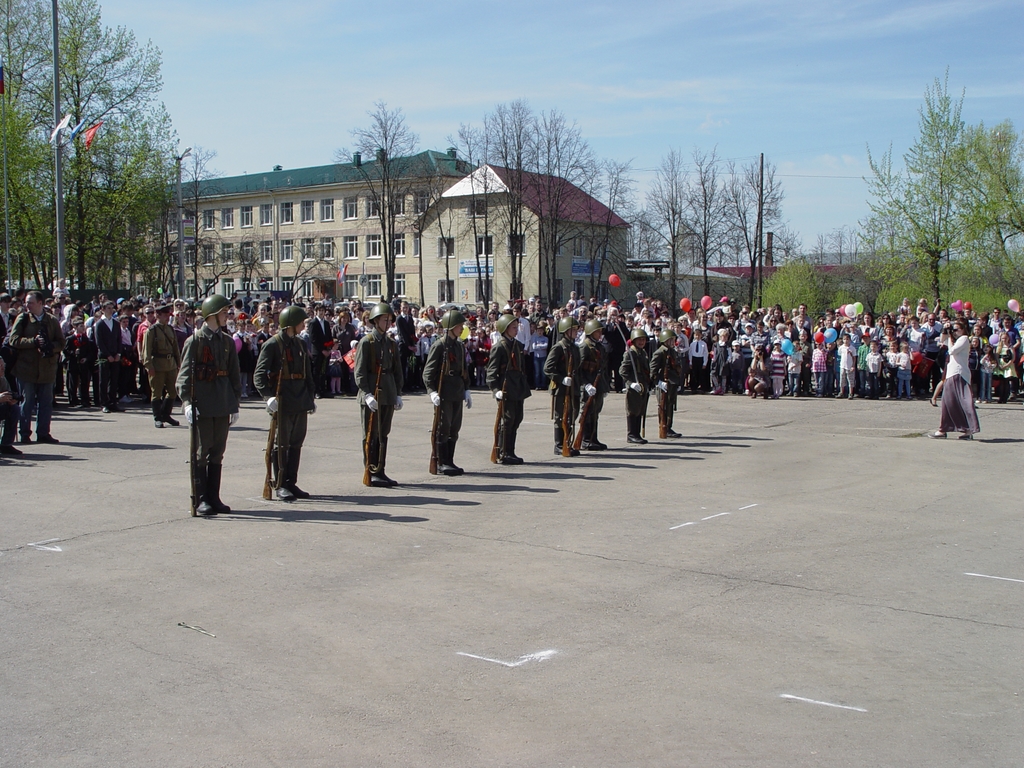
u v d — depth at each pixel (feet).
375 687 16.29
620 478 36.96
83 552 25.12
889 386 73.97
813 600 21.36
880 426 54.95
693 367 77.15
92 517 29.17
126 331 62.13
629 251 219.82
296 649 18.11
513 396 39.68
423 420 56.13
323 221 247.29
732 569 23.82
